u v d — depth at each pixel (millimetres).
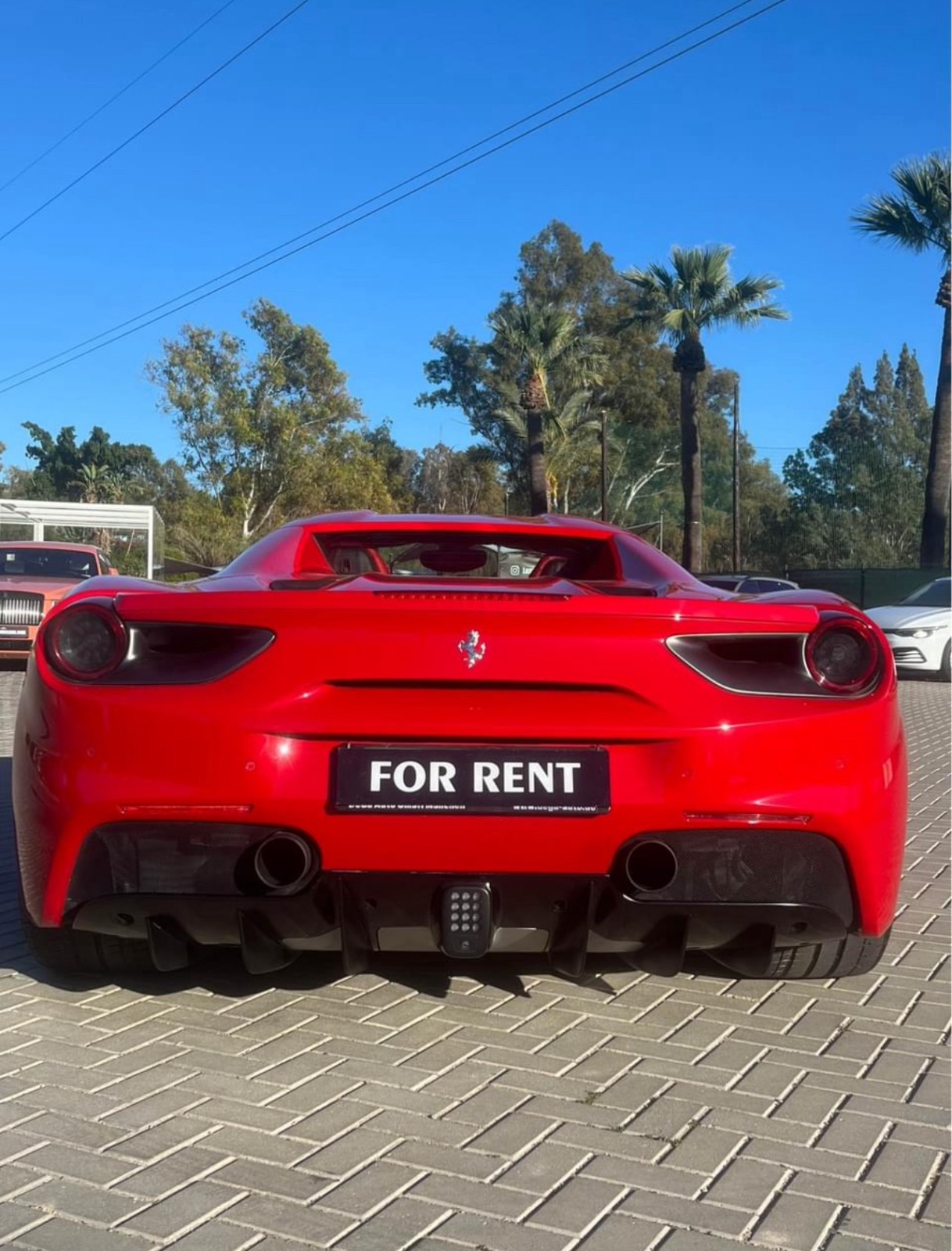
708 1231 1958
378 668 2424
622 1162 2188
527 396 33781
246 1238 1914
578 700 2451
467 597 2496
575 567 3584
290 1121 2322
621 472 55781
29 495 75250
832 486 62500
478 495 57469
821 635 2555
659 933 2580
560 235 49000
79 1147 2207
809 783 2473
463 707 2441
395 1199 2041
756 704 2482
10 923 3717
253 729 2418
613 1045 2750
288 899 2467
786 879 2516
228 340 42250
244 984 3105
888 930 2781
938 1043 2809
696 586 3047
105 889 2496
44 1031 2770
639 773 2443
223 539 40312
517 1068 2602
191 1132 2271
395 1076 2545
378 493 44750
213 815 2426
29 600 12789
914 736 9023
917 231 24781
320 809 2410
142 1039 2725
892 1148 2268
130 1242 1895
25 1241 1891
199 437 41594
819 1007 3037
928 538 26109
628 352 49344
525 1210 2016
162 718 2436
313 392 43781
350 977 3162
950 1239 1946
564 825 2420
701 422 54469
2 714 9133
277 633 2451
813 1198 2074
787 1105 2451
